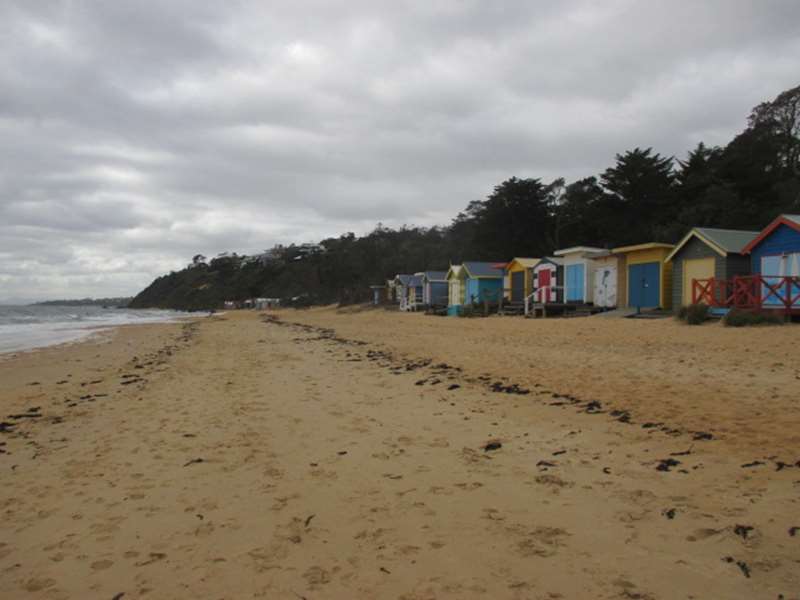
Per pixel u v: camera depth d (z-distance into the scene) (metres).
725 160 39.53
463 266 39.12
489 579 3.39
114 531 4.36
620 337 15.65
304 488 5.19
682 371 9.91
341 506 4.71
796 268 17.33
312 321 44.53
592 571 3.41
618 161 42.94
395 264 75.38
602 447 6.04
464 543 3.90
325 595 3.29
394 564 3.64
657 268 23.69
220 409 8.96
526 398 8.83
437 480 5.26
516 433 6.83
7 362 17.77
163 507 4.84
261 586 3.43
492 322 25.84
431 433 7.02
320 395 9.91
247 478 5.54
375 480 5.34
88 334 33.34
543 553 3.68
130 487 5.39
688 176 41.62
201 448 6.68
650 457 5.59
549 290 30.73
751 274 19.02
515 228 48.19
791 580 3.18
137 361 17.38
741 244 20.02
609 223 42.28
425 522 4.30
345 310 62.91
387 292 65.50
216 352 19.31
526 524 4.16
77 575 3.66
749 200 36.72
